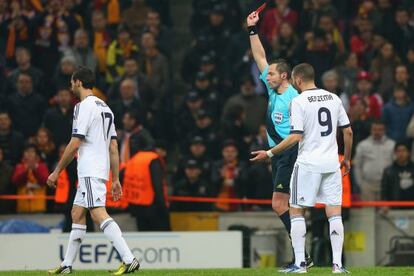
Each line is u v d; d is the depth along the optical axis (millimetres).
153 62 74375
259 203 63250
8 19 77688
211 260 57312
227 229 63438
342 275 38156
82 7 79250
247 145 68188
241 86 71625
